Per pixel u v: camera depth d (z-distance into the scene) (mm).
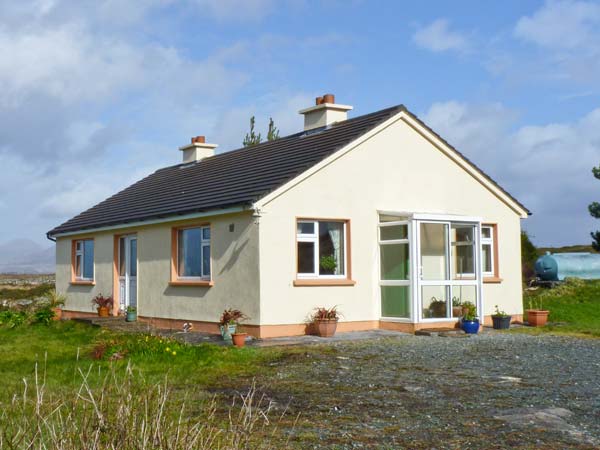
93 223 25328
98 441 5203
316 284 18078
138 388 6918
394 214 19094
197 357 13797
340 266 18812
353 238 18906
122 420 5363
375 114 20547
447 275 19203
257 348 15148
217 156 26734
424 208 20359
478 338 17203
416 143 20328
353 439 7367
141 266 22406
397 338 17125
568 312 23188
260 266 17156
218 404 9258
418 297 18344
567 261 31750
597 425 7863
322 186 18359
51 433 5441
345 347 15297
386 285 19188
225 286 18406
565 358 13398
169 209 20734
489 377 11172
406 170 20062
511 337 17484
